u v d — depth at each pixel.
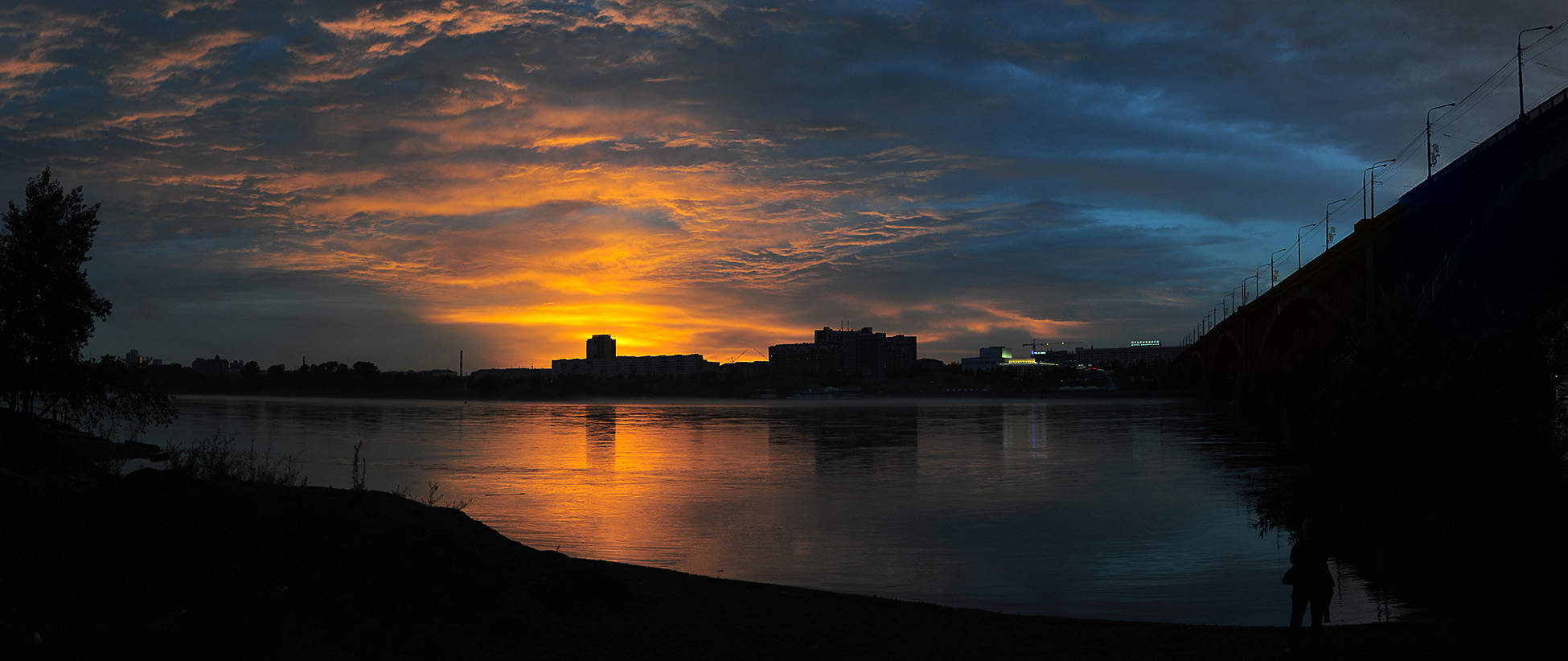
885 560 28.89
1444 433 24.92
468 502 44.06
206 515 13.76
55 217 31.44
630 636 13.20
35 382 30.67
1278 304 93.56
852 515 39.78
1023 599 23.30
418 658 11.32
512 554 15.40
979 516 39.41
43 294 30.86
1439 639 14.16
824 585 25.11
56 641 9.93
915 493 48.81
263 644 10.59
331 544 13.20
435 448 82.06
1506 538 23.02
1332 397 27.92
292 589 12.11
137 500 13.86
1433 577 23.89
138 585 11.61
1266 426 84.31
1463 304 41.50
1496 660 12.90
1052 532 34.88
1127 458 68.50
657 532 34.72
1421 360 26.58
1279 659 13.32
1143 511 40.75
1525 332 24.75
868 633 14.72
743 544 32.09
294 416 153.25
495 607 13.11
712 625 14.43
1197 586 24.92
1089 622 16.27
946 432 111.56
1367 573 24.81
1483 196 44.12
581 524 36.84
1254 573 26.64
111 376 32.56
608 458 72.12
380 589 12.56
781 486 52.66
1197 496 45.75
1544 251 39.44
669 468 63.78
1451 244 47.91
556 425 133.00
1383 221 56.31
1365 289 59.00
